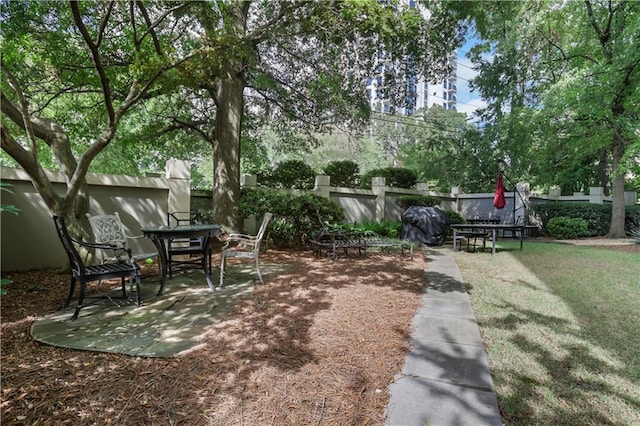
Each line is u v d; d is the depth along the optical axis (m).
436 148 16.47
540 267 5.72
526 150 11.73
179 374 2.20
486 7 11.23
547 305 3.70
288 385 2.10
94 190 5.73
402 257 6.69
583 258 6.58
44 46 5.45
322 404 1.92
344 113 9.32
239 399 1.95
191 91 8.77
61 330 2.90
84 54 6.16
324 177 9.57
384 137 27.30
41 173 4.36
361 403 1.94
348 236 7.06
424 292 4.19
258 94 9.80
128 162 12.16
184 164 6.74
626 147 9.84
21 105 4.07
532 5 10.27
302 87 9.18
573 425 1.79
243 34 7.01
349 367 2.33
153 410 1.84
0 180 4.84
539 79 11.59
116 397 1.94
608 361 2.46
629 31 8.10
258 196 7.61
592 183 16.88
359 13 6.70
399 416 1.82
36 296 3.89
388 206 11.55
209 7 5.55
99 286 4.37
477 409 1.89
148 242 6.29
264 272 5.18
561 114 9.78
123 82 7.31
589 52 9.99
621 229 10.85
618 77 8.62
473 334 2.91
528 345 2.71
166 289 4.22
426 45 8.77
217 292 4.07
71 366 2.28
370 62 8.74
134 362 2.34
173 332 2.88
